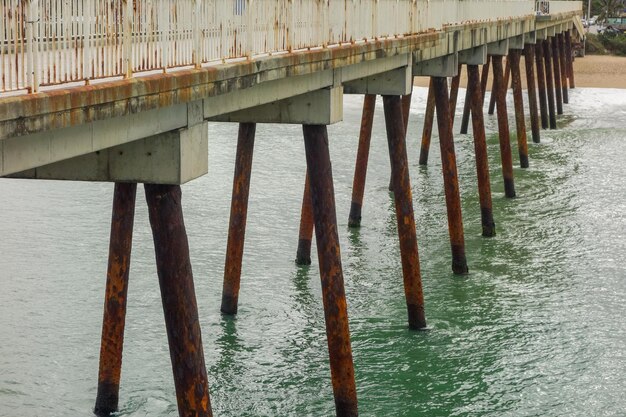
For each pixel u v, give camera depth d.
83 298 21.69
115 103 9.82
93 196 31.91
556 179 36.09
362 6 18.36
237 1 13.41
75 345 19.00
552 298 22.59
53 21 9.21
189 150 11.77
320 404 16.92
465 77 68.25
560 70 60.28
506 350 19.47
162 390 17.11
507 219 30.06
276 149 41.81
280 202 31.44
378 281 23.55
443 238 27.66
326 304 16.27
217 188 33.41
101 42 9.95
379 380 18.00
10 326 19.84
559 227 29.03
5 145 8.76
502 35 33.00
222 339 19.56
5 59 10.12
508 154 32.84
